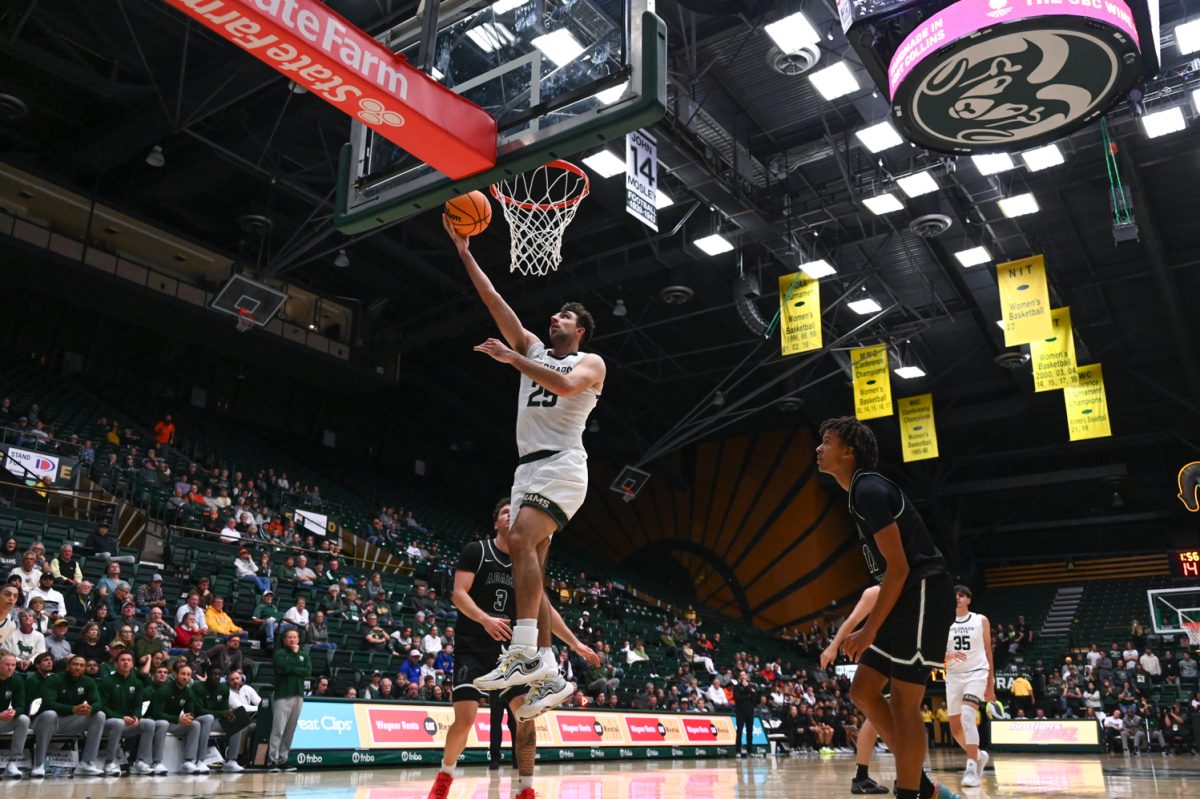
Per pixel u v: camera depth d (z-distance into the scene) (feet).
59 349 79.92
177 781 27.94
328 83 13.89
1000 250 65.36
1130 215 57.00
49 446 60.29
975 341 85.35
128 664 32.94
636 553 118.73
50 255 65.36
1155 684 88.28
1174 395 85.46
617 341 89.97
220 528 62.23
